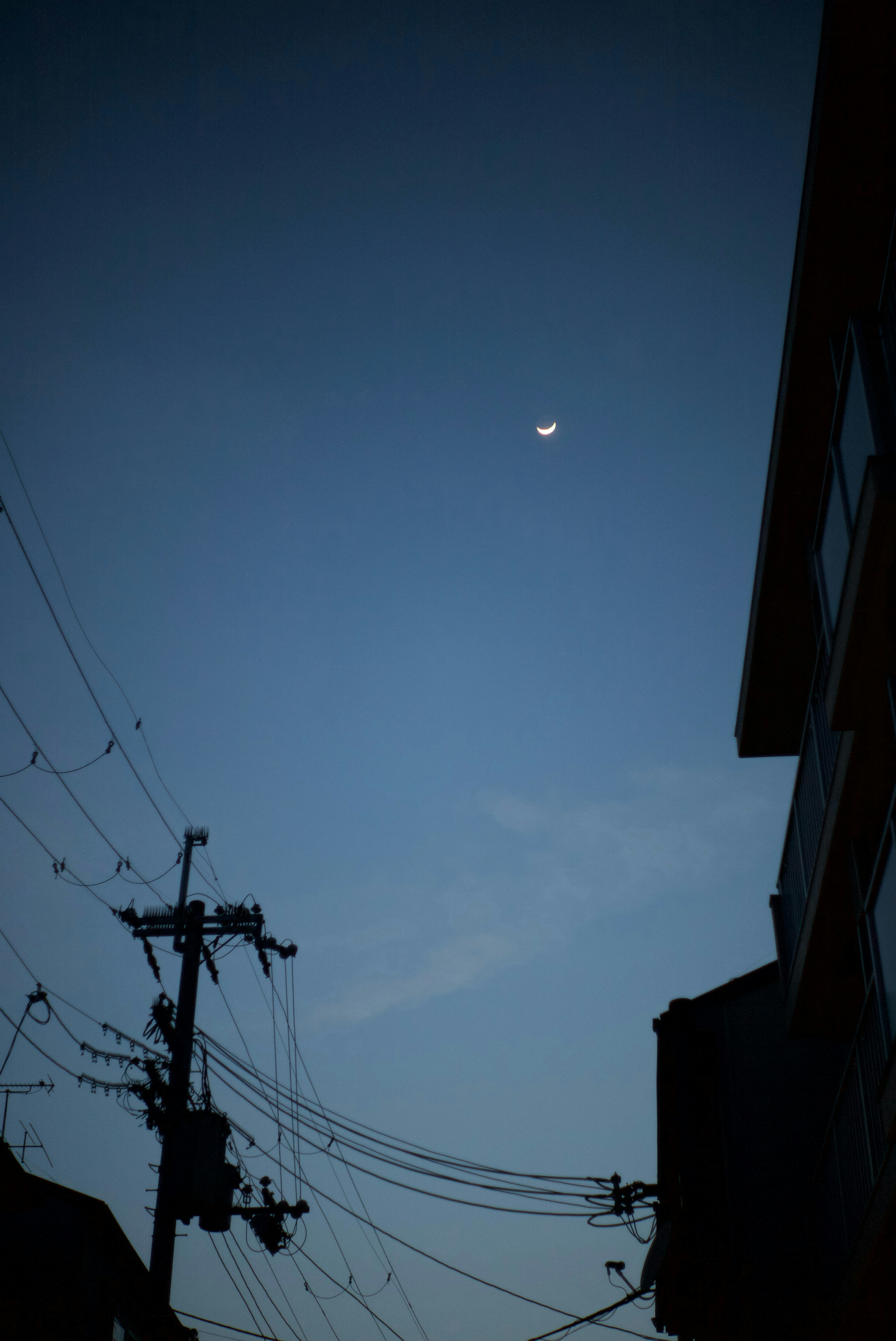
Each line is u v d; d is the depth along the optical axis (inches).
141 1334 628.1
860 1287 444.8
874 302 477.1
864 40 396.5
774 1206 580.4
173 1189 586.2
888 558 383.2
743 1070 632.4
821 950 534.6
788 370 510.3
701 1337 592.4
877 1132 422.3
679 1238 592.4
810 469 542.9
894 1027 396.5
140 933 669.9
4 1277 533.3
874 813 473.4
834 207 448.8
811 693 527.2
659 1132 677.9
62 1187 564.1
